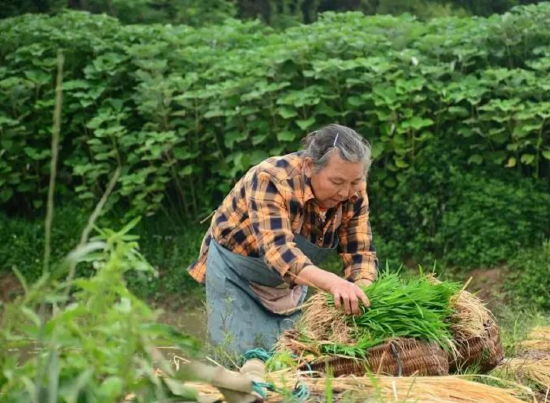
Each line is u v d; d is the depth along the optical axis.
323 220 4.53
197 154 9.82
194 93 9.77
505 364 4.08
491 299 8.47
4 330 2.03
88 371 2.00
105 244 2.07
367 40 10.04
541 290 8.26
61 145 10.54
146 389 2.22
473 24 10.55
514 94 9.20
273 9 15.10
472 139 9.32
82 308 2.07
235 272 4.95
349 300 3.67
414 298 3.72
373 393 3.00
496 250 8.72
